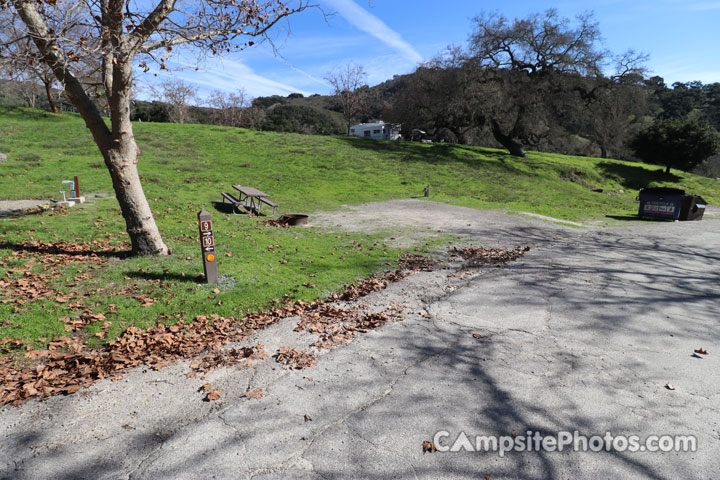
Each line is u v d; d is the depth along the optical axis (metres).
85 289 6.40
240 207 15.55
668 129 34.72
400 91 46.91
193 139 31.05
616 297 6.98
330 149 32.56
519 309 6.41
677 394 4.04
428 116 44.34
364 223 14.14
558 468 3.04
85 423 3.51
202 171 22.34
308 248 10.05
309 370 4.48
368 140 40.19
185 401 3.88
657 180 34.84
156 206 13.84
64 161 20.59
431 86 40.75
